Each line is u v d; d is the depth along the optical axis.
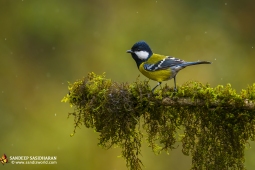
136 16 18.11
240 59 17.33
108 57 17.11
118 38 17.52
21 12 17.61
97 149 13.16
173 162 12.57
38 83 16.91
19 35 17.52
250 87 6.15
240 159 6.32
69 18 17.77
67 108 15.45
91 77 6.71
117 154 12.97
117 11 18.23
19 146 13.94
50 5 17.72
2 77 16.80
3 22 17.55
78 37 17.61
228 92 6.07
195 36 17.81
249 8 18.45
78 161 13.09
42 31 17.52
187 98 6.27
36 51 17.41
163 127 6.52
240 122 6.15
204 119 6.34
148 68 7.96
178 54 17.41
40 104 16.08
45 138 14.01
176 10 18.31
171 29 17.92
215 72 16.56
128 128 6.49
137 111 6.48
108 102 6.41
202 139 6.38
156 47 17.53
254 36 17.95
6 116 15.55
